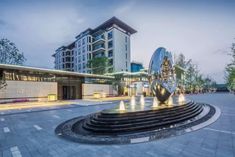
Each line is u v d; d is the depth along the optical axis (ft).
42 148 18.86
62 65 234.58
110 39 172.04
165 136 21.65
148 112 29.71
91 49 186.39
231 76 104.42
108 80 124.26
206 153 16.05
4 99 68.74
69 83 94.58
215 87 262.67
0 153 17.61
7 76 70.74
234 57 96.43
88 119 32.17
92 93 106.93
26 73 76.79
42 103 70.33
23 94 74.54
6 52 109.60
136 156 15.85
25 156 16.74
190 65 187.62
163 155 15.83
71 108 54.54
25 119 36.60
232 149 16.98
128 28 182.29
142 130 24.75
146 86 134.10
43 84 81.97
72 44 231.50
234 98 91.45
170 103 40.75
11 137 23.32
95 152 17.22
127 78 140.56
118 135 22.65
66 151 17.79
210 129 24.99
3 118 38.09
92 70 154.51
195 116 36.01
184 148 17.47
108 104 65.87
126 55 180.24
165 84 40.42
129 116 27.35
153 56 41.83
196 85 199.62
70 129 27.35
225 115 36.63
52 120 35.22
